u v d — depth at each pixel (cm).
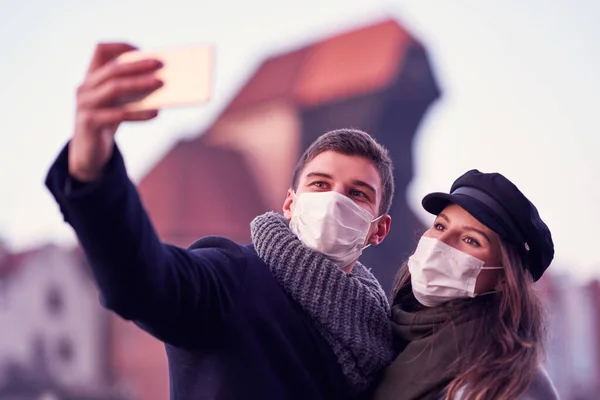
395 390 219
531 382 218
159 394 2138
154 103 140
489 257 230
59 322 2103
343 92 3012
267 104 3116
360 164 229
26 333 2050
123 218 152
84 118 142
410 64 3019
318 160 230
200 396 195
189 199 2983
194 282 180
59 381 2042
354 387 214
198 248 215
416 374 219
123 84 139
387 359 224
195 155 3066
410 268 238
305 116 3098
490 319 225
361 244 226
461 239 233
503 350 217
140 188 2994
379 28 3106
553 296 2289
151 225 162
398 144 2966
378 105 2947
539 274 238
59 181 150
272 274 213
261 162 3122
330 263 218
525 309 227
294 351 204
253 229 226
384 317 227
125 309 162
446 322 226
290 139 3078
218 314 190
